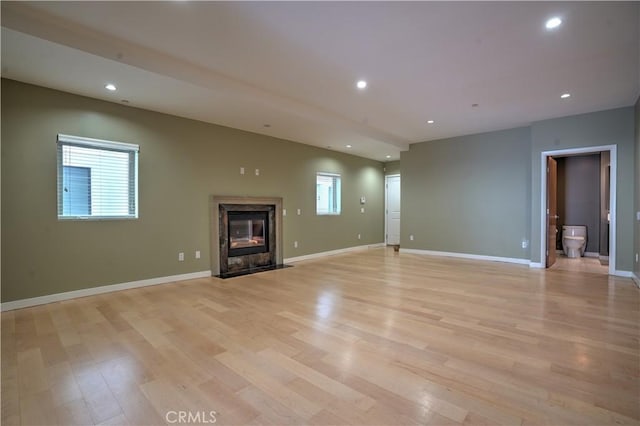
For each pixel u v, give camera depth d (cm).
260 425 163
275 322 305
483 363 224
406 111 507
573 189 714
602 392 189
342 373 212
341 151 781
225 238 537
